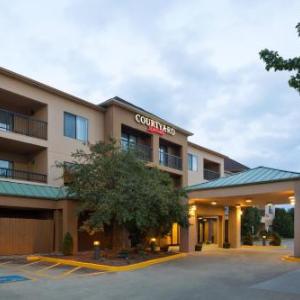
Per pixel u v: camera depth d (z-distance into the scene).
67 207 22.11
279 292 11.82
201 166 39.47
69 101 25.97
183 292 11.79
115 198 18.89
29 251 21.17
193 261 20.19
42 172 24.11
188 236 25.75
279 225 56.25
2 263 18.08
